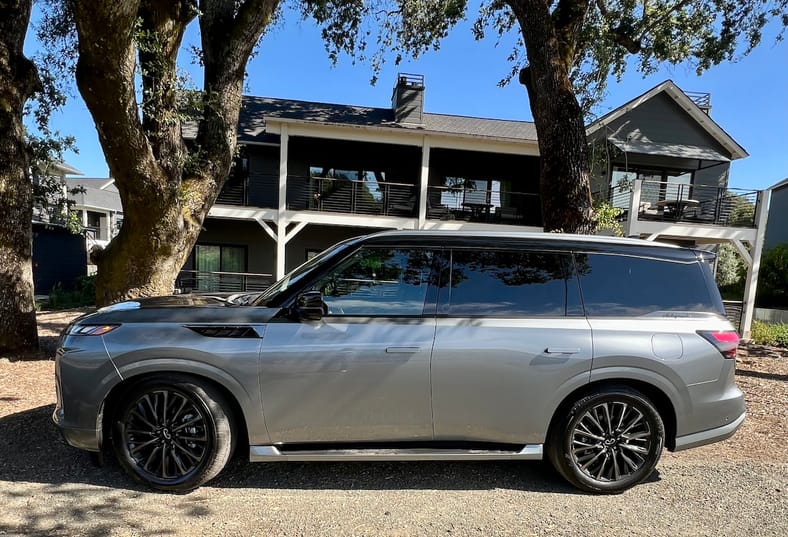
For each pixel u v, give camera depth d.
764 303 18.92
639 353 2.90
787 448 3.74
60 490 2.78
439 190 14.94
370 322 2.89
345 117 14.74
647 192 15.09
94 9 4.12
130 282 6.09
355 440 2.89
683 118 15.09
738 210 13.89
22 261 5.98
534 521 2.61
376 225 13.29
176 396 2.82
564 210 6.38
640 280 3.11
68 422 2.80
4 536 2.31
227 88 6.71
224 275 14.59
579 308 3.02
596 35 9.66
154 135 5.80
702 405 2.98
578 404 2.91
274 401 2.80
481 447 2.94
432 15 10.73
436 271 3.03
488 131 15.02
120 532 2.39
